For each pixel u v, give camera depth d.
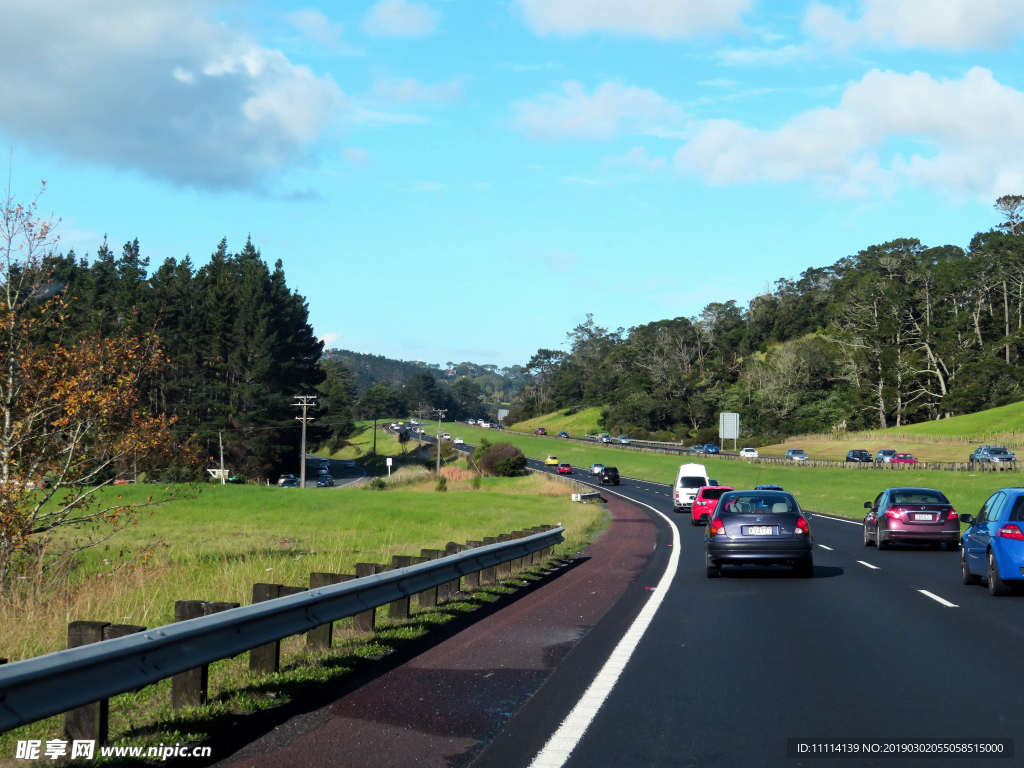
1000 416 108.12
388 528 35.88
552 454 141.12
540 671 7.99
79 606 10.84
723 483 76.31
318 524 37.53
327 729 6.05
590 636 9.84
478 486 76.25
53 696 4.74
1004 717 6.54
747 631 10.29
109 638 5.70
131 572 14.69
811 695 7.17
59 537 18.80
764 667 8.23
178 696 6.42
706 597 13.47
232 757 5.43
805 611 12.00
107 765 5.13
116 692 5.16
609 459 124.19
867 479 65.75
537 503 52.59
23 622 9.72
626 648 9.12
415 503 50.00
